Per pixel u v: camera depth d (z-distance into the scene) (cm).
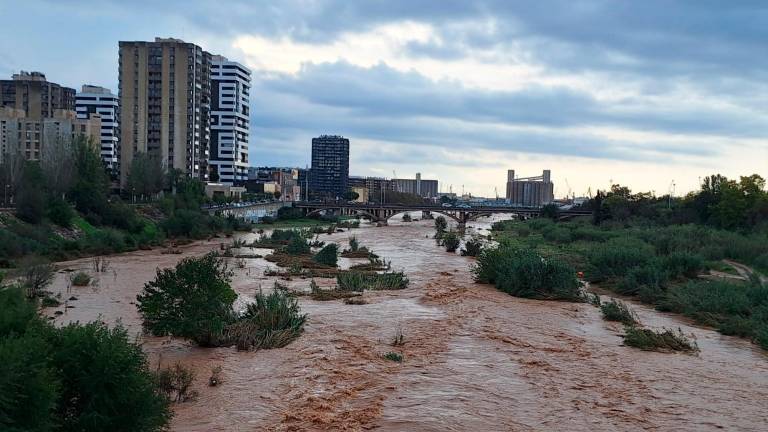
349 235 11300
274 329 2561
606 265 4869
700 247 6838
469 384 1952
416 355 2303
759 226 8381
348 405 1744
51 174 8281
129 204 10238
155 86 15500
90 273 4897
